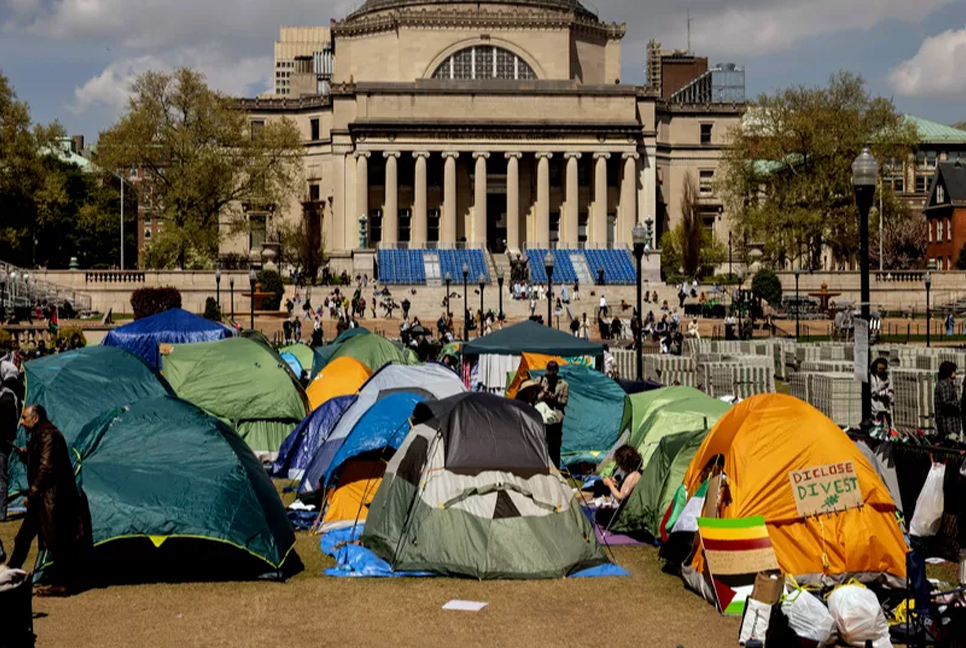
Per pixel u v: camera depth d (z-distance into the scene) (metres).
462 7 139.75
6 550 20.81
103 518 18.33
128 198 135.88
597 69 145.75
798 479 17.81
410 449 20.31
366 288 104.81
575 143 131.12
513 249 128.75
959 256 125.81
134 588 18.19
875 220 107.94
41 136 99.69
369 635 15.55
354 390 33.41
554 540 19.05
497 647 15.01
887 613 16.03
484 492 19.25
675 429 25.77
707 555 17.03
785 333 83.75
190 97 101.69
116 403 26.66
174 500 18.66
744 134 109.56
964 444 20.48
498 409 20.33
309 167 145.75
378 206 136.25
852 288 105.75
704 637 15.45
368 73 142.75
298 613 16.69
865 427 21.92
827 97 105.06
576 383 31.89
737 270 133.00
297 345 47.75
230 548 18.69
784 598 15.21
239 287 97.75
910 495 20.39
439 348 50.28
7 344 53.16
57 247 128.50
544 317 97.00
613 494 22.20
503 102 131.00
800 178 104.88
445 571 18.81
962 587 14.48
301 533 22.47
